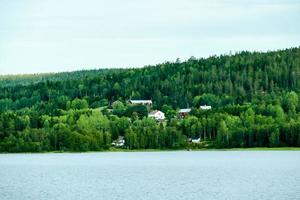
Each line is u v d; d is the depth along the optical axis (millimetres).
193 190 120562
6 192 120562
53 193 118438
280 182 131750
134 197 111562
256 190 117938
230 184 130375
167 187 126625
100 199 109562
